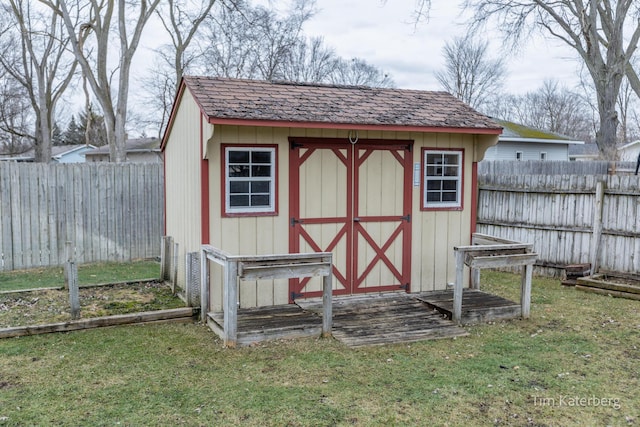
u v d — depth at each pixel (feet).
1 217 31.94
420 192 25.36
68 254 25.88
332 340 18.97
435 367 16.58
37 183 32.99
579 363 17.19
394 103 25.71
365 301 23.63
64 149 114.32
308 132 22.90
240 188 21.95
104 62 58.65
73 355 17.11
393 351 17.97
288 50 90.48
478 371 16.31
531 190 32.40
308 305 22.68
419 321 21.16
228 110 20.24
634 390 15.08
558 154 88.79
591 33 61.21
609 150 61.82
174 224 26.48
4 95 87.92
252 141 21.86
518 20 66.90
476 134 26.12
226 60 81.92
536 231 32.40
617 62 60.85
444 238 26.05
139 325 20.52
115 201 35.76
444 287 26.22
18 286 27.55
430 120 24.02
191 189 23.00
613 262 28.76
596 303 25.20
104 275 30.99
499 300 23.63
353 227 24.16
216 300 21.56
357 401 14.02
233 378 15.39
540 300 25.81
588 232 29.81
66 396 14.05
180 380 15.20
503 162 59.57
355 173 24.00
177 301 23.61
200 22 66.85
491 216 34.81
